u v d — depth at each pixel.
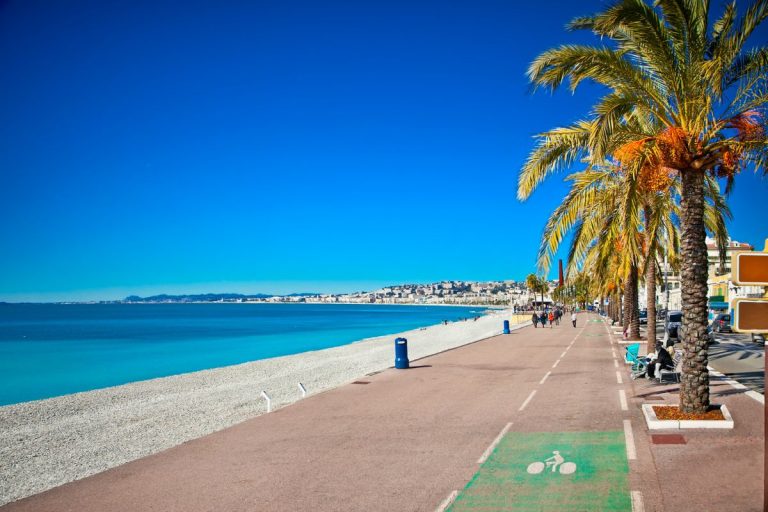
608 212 16.61
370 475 8.38
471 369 22.33
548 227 14.65
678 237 26.14
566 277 16.88
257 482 8.30
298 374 27.55
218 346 56.88
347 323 122.69
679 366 16.45
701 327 10.94
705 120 10.90
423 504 7.06
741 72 10.94
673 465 8.16
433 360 26.88
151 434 14.32
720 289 56.12
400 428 11.60
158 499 7.77
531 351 30.27
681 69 10.90
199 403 19.59
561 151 12.80
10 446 14.17
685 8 10.41
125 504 7.65
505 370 21.62
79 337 72.88
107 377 33.09
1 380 31.98
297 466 9.07
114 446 13.20
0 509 7.82
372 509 6.97
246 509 7.18
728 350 27.89
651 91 11.35
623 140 11.71
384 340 57.62
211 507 7.32
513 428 11.14
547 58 11.21
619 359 24.42
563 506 6.75
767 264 5.87
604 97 10.98
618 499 6.90
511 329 61.38
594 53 11.02
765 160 11.28
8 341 65.06
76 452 12.87
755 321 5.86
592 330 52.31
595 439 9.90
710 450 8.82
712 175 11.16
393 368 23.70
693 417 10.67
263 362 35.75
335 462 9.20
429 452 9.56
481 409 13.41
